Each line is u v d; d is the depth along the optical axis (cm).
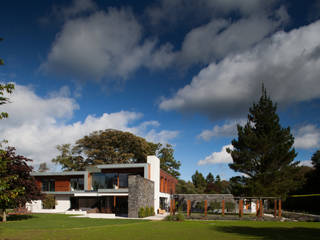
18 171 1748
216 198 3023
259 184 2334
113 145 4131
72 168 4272
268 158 2402
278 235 1155
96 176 2994
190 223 1775
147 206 2439
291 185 2411
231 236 1118
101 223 1683
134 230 1327
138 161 4441
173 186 4153
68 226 1477
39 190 1955
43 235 1094
